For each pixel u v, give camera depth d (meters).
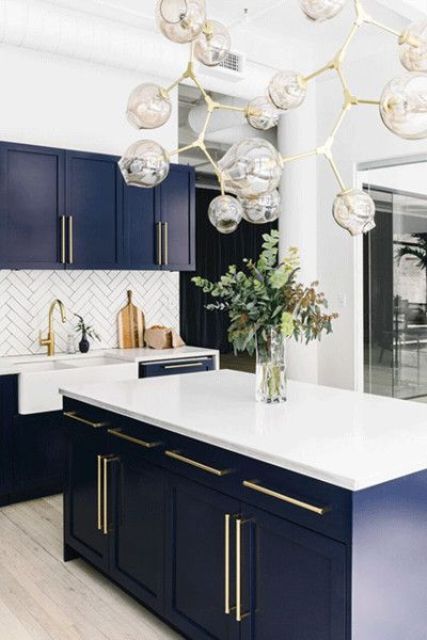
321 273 5.82
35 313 4.57
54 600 2.73
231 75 4.90
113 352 4.74
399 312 5.29
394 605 1.77
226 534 2.06
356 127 5.41
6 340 4.46
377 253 5.46
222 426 2.18
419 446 1.92
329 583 1.72
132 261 4.70
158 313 5.25
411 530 1.80
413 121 1.85
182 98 6.54
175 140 5.25
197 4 2.21
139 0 4.52
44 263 4.25
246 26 5.21
